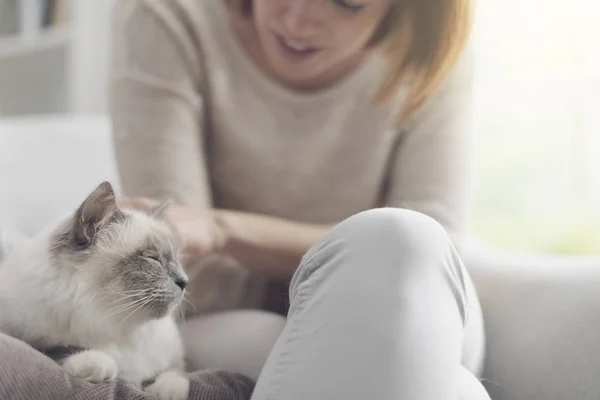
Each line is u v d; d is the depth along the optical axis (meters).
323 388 0.62
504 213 1.93
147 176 1.17
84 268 0.89
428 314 0.65
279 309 1.24
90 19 2.60
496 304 1.06
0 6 2.69
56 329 0.86
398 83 1.22
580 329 0.95
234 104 1.26
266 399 0.66
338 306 0.65
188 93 1.22
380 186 1.34
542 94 1.82
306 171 1.27
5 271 0.93
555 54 1.78
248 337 1.00
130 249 0.94
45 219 1.70
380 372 0.61
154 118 1.19
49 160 1.75
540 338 0.99
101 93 2.65
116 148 1.21
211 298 1.23
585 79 1.77
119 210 0.96
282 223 1.18
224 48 1.25
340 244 0.71
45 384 0.65
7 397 0.62
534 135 1.86
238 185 1.32
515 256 1.15
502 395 1.00
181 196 1.17
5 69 2.76
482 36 1.80
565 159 1.84
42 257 0.90
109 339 0.88
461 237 1.18
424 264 0.68
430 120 1.27
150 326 0.93
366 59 1.26
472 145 1.30
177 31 1.21
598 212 1.81
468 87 1.30
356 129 1.26
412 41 1.21
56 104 2.73
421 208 1.20
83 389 0.68
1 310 0.87
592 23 1.73
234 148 1.28
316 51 1.19
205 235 1.07
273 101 1.25
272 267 1.17
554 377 0.95
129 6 1.25
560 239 1.85
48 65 2.72
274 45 1.20
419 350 0.63
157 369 0.91
